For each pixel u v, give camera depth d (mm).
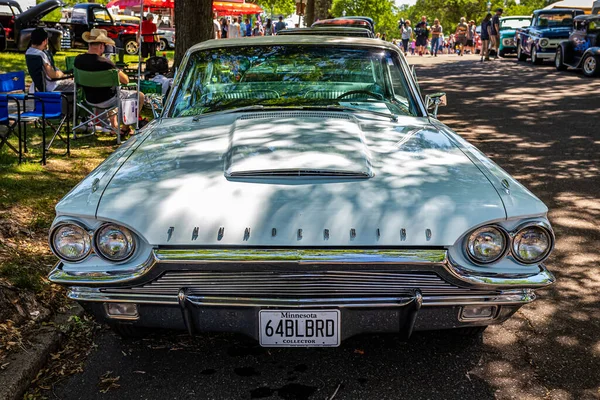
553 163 7277
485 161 3188
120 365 3139
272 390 2920
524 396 2867
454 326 2799
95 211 2691
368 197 2740
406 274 2654
